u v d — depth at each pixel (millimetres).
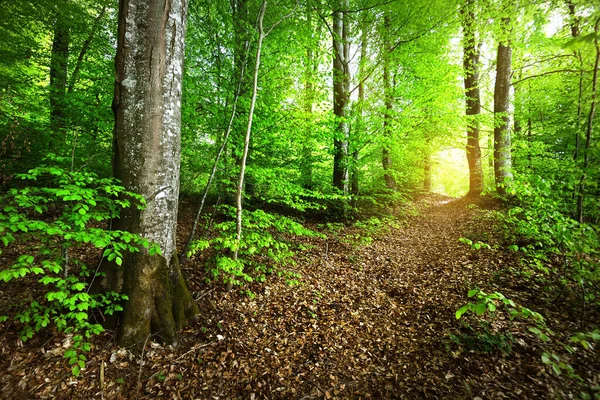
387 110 8836
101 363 2998
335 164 10047
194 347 3502
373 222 9172
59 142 5602
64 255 3404
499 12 6445
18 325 3199
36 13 6352
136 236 3041
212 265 5309
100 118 6230
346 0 8969
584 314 3719
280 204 10773
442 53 9953
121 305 3395
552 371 2844
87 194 2723
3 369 2723
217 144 6168
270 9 6699
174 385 2965
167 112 3594
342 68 10055
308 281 5699
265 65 6305
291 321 4340
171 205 3750
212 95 6164
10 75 6672
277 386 3131
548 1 5039
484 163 14719
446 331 3891
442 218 11289
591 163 3650
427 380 3092
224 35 6043
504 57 10125
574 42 2047
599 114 4133
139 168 3432
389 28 9203
